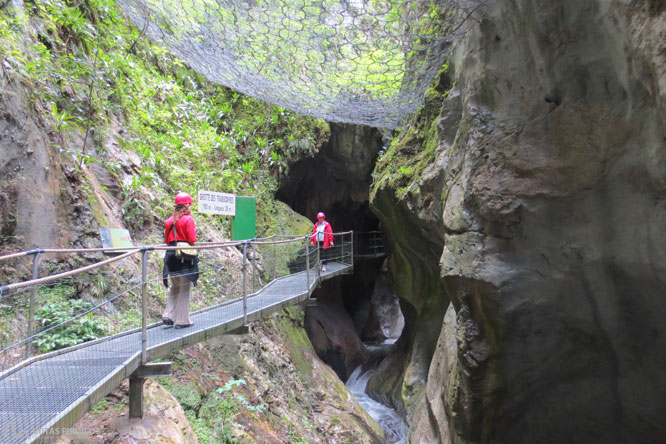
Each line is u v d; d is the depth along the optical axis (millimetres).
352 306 18250
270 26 4617
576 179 3043
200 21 4879
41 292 4090
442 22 4078
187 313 4375
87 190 5234
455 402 3971
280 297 6293
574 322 3309
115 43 6770
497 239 3439
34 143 4543
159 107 8352
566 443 3730
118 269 5066
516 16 3215
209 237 7574
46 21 5453
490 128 3555
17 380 2848
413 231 7594
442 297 8242
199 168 9094
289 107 7617
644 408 3312
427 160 6383
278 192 13367
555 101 3119
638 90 2512
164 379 4660
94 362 3219
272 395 6438
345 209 17641
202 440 4305
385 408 9953
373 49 4832
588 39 2791
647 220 2707
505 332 3463
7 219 4105
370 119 8164
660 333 3010
